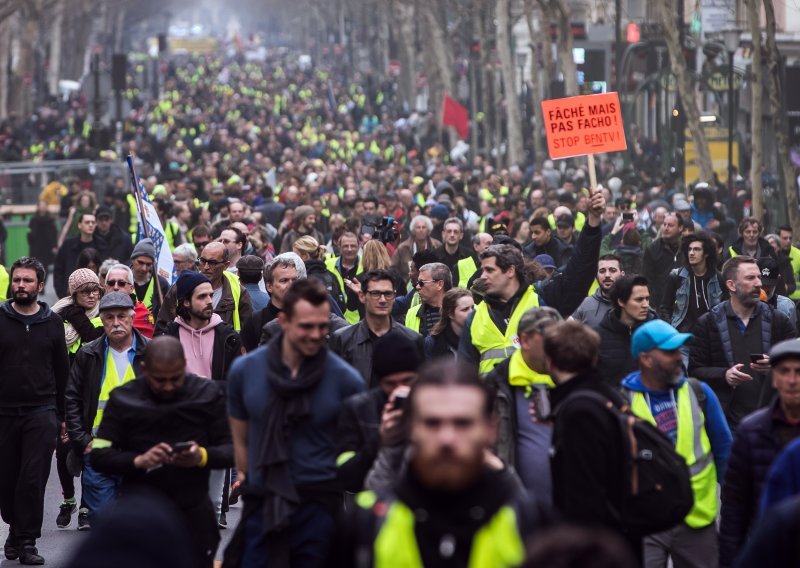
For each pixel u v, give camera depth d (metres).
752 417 16.16
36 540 25.41
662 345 17.55
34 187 77.12
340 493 16.20
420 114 150.38
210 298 23.59
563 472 15.33
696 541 18.08
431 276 26.20
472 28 131.75
